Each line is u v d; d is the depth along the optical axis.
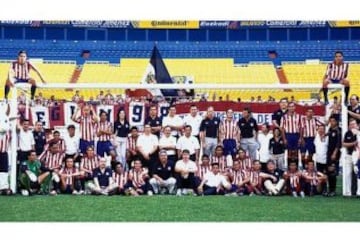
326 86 10.04
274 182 9.88
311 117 10.23
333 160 9.91
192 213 8.22
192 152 10.23
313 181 9.83
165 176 9.95
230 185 9.88
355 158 9.67
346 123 9.88
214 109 10.89
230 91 16.47
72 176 9.91
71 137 10.23
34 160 9.84
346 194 9.77
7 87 10.85
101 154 10.38
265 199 9.41
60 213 8.20
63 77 20.91
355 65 20.94
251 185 9.89
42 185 9.93
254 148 10.34
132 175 9.85
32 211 8.33
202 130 10.30
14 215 8.06
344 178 9.78
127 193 9.75
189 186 9.93
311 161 10.01
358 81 20.23
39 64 21.23
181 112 10.73
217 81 21.02
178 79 21.19
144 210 8.43
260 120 10.84
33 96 10.30
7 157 9.78
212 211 8.38
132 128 10.33
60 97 16.97
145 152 10.05
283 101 10.41
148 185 9.88
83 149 10.33
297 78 20.92
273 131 10.27
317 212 8.32
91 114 10.44
